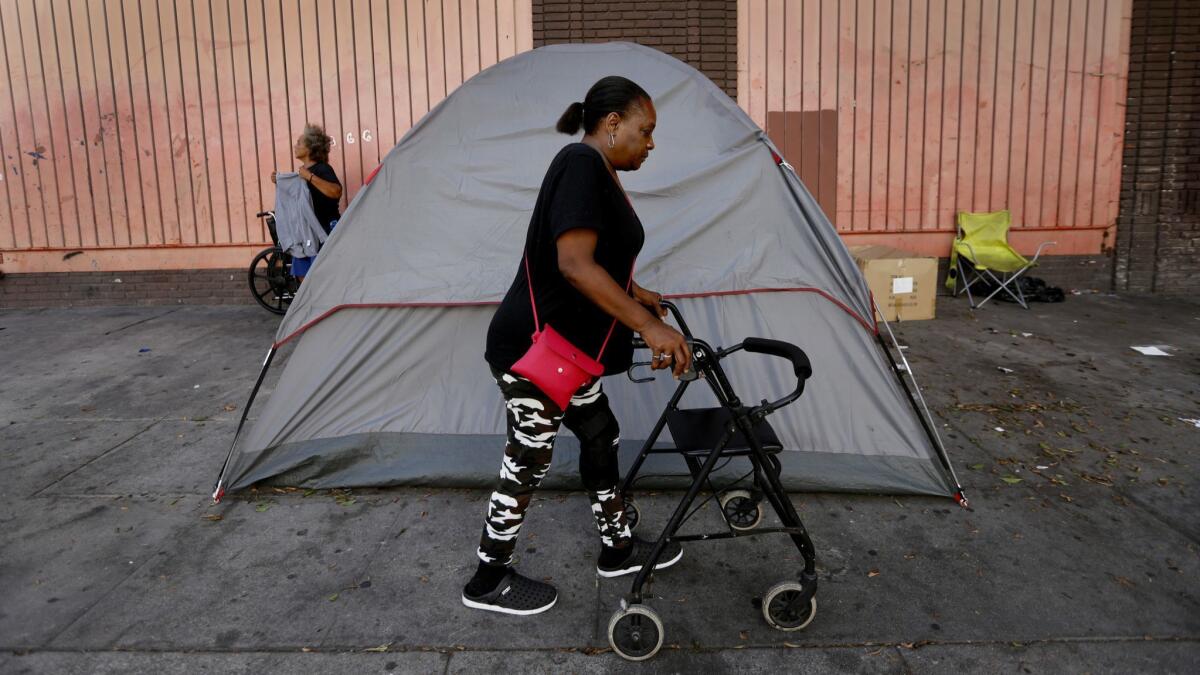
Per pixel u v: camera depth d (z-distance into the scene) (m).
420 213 3.56
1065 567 2.88
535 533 3.15
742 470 3.44
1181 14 7.36
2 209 7.60
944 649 2.41
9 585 2.80
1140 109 7.52
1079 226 7.69
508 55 7.27
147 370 5.50
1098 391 4.83
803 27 7.25
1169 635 2.47
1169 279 7.79
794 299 3.50
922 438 3.46
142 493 3.55
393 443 3.56
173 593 2.74
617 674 2.31
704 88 3.59
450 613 2.61
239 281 7.65
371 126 7.38
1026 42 7.36
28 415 4.60
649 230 3.49
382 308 3.54
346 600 2.69
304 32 7.26
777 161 3.54
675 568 2.88
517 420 2.41
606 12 7.17
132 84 7.35
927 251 7.68
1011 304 7.29
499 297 3.46
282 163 7.45
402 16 7.23
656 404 3.52
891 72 7.36
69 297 7.72
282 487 3.55
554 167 2.26
